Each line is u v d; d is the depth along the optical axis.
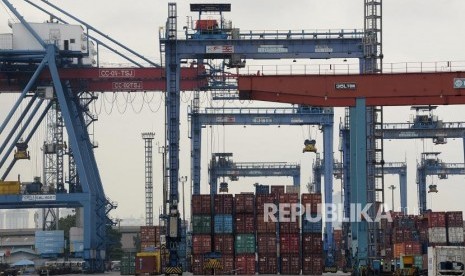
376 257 187.50
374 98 186.50
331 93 187.00
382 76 186.00
